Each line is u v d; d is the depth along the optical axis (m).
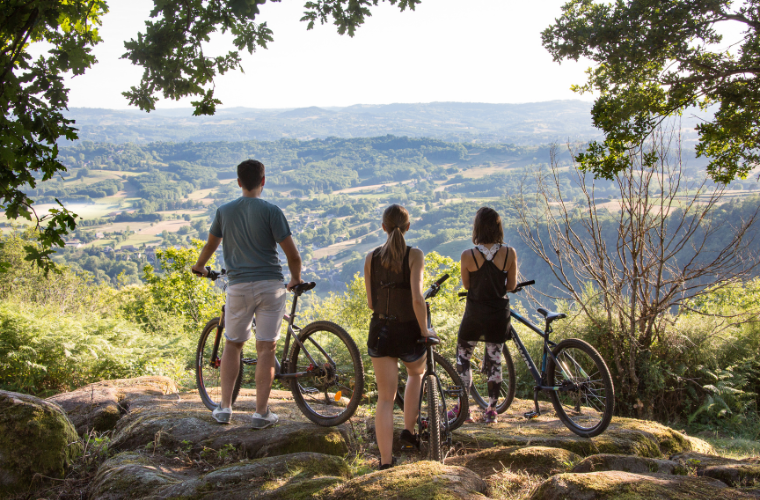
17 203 2.77
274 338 3.64
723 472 2.79
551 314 4.32
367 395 5.64
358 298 12.56
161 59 3.12
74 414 4.12
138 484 2.67
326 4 3.56
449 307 9.53
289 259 3.70
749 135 5.98
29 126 2.73
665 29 5.60
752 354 6.59
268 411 3.64
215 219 3.71
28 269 14.20
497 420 4.49
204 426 3.59
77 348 6.04
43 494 2.89
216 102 3.28
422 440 3.50
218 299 13.62
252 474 2.71
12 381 5.71
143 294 16.02
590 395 3.99
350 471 3.03
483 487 2.44
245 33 3.26
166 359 7.02
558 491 2.21
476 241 4.11
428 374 3.22
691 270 6.05
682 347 6.37
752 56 5.81
